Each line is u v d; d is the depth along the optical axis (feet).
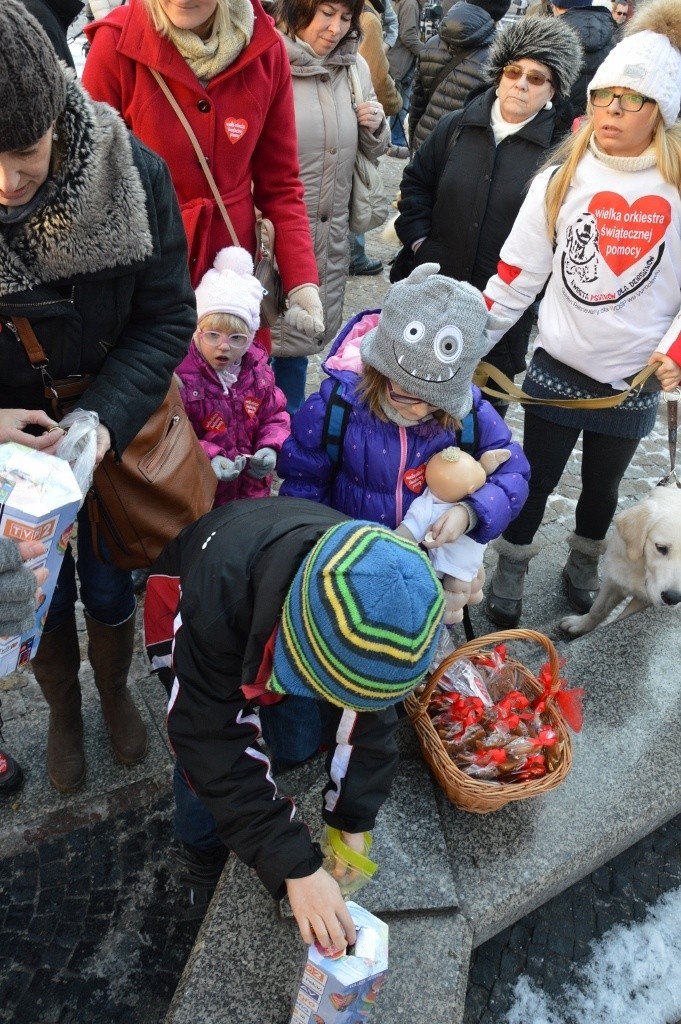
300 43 10.24
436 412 6.56
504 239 11.20
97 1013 6.76
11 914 7.33
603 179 8.17
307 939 4.76
